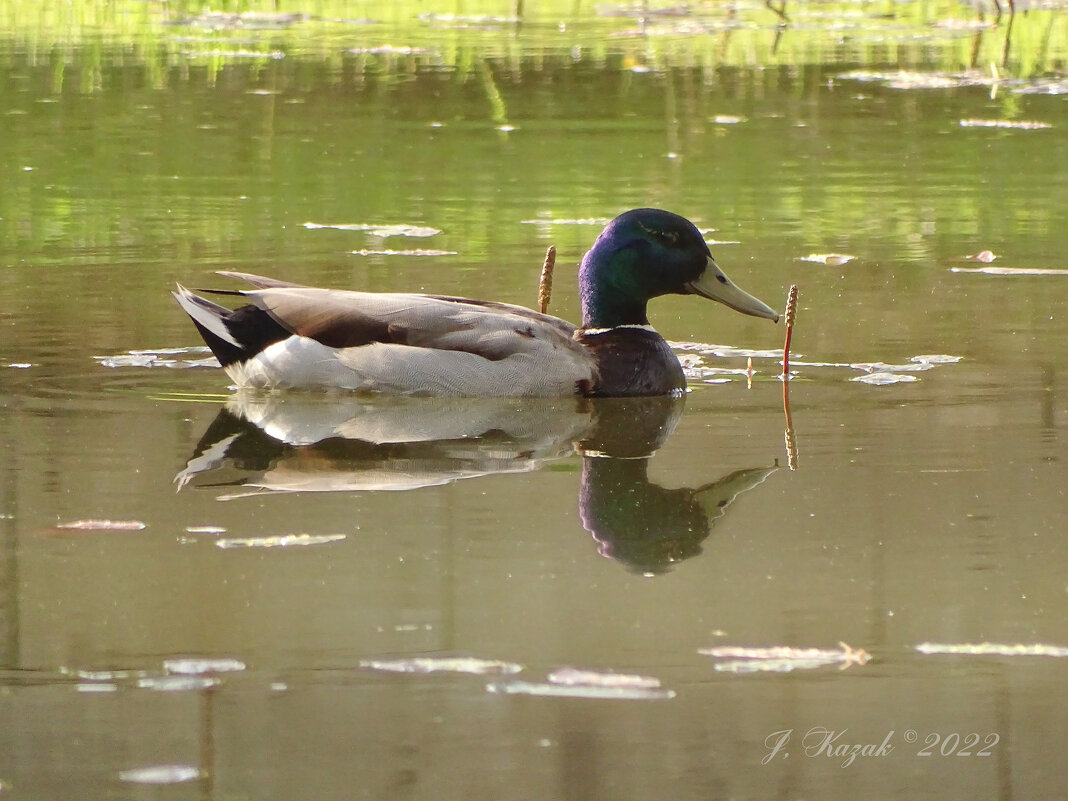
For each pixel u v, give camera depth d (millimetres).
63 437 11461
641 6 38188
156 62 30094
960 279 16188
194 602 8523
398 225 18641
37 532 9555
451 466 10969
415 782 6820
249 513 9906
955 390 12625
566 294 15711
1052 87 27609
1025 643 7996
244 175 21531
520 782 6828
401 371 12664
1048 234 18031
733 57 31094
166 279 16266
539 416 12289
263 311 12961
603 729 7238
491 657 7879
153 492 10297
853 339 14227
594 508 10031
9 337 14211
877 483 10461
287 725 7270
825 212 19266
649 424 12055
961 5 37594
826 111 26016
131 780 6875
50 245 17750
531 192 20438
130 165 22141
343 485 10508
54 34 33500
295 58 30469
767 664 7793
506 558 9180
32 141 23688
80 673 7773
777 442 11445
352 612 8398
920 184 20781
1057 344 13867
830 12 37125
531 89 27875
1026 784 6871
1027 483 10359
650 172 21641
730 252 17406
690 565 9094
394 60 30297
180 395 12664
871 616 8336
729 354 14055
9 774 6934
